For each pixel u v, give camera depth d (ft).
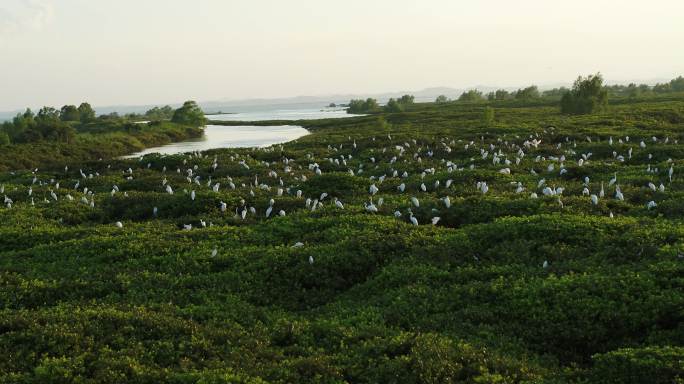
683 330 34.73
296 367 33.01
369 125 274.16
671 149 104.42
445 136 163.43
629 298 38.42
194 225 71.05
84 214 79.82
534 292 41.01
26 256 57.93
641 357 30.81
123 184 104.27
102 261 55.06
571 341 36.32
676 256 44.04
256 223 69.67
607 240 49.83
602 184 72.02
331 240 57.36
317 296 47.50
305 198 81.20
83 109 446.19
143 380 31.07
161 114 573.33
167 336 36.91
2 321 37.65
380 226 60.08
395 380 31.19
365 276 50.44
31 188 97.09
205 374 31.32
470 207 67.72
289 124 375.04
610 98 359.46
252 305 44.88
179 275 50.60
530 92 457.68
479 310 40.42
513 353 35.01
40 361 32.65
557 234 52.39
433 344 34.96
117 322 38.37
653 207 62.80
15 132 249.55
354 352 35.45
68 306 42.73
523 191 77.05
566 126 170.19
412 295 44.11
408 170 109.60
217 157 132.77
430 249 52.75
